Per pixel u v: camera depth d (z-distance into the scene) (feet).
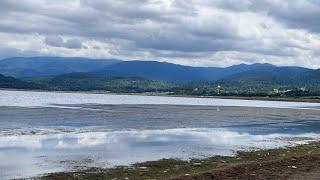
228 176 67.77
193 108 361.10
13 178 71.05
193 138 138.72
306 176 68.23
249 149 115.65
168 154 102.68
